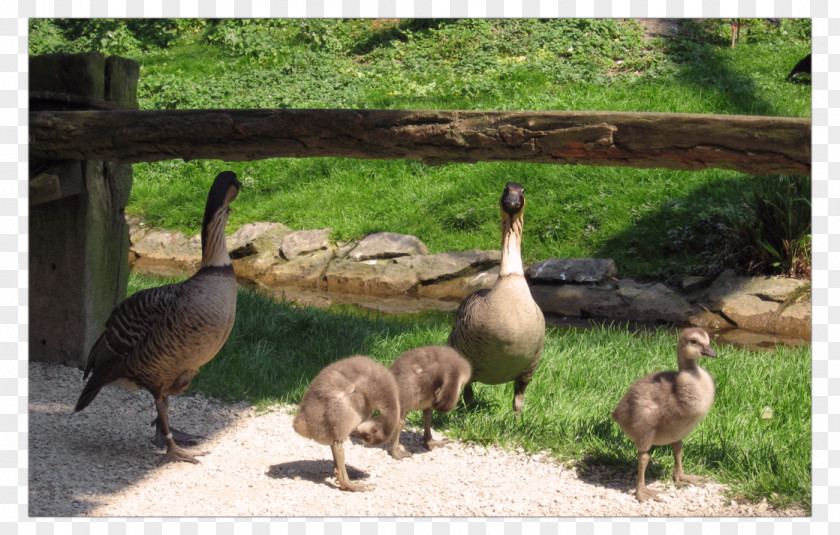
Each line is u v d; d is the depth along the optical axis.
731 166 4.18
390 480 4.66
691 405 4.21
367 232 12.62
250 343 7.17
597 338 7.81
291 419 5.67
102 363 4.85
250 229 12.92
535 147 4.47
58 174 5.89
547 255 11.65
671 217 11.70
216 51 21.16
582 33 19.38
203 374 6.34
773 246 10.11
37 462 4.62
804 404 5.70
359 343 7.37
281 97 16.77
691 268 10.67
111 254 6.63
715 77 16.38
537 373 6.45
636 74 17.16
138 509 4.05
